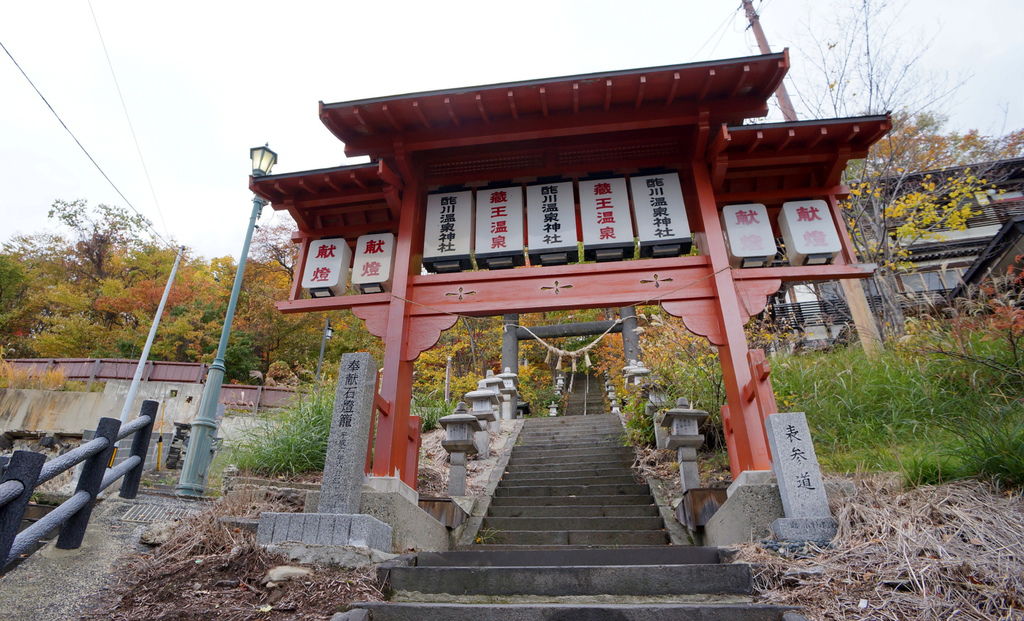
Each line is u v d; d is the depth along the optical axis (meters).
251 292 28.44
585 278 6.80
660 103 6.96
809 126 6.34
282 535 4.86
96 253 32.91
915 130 14.66
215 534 5.00
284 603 3.99
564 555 5.16
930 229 14.55
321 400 9.13
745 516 4.97
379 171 6.79
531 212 7.32
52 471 3.99
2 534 3.52
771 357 9.65
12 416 17.78
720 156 6.61
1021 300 7.32
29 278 29.72
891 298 12.41
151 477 11.10
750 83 6.67
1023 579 3.51
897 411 6.93
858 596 3.65
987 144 16.47
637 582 4.21
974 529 4.06
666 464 9.73
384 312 6.85
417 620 3.79
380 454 6.11
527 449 12.66
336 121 7.01
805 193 6.94
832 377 8.21
